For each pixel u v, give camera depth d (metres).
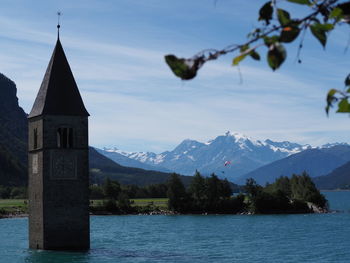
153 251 105.94
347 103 7.71
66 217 92.75
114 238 136.00
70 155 93.38
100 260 86.38
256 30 7.39
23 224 175.00
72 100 94.56
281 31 7.27
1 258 87.44
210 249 111.25
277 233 149.88
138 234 147.88
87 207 93.94
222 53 7.36
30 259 85.88
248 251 107.62
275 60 7.08
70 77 96.00
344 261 92.50
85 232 93.75
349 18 7.36
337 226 170.75
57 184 92.44
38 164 93.62
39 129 93.81
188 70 7.29
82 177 93.88
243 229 163.50
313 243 123.19
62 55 97.00
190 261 90.88
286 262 91.31
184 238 136.38
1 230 152.12
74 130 93.94
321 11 7.43
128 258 92.12
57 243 92.44
